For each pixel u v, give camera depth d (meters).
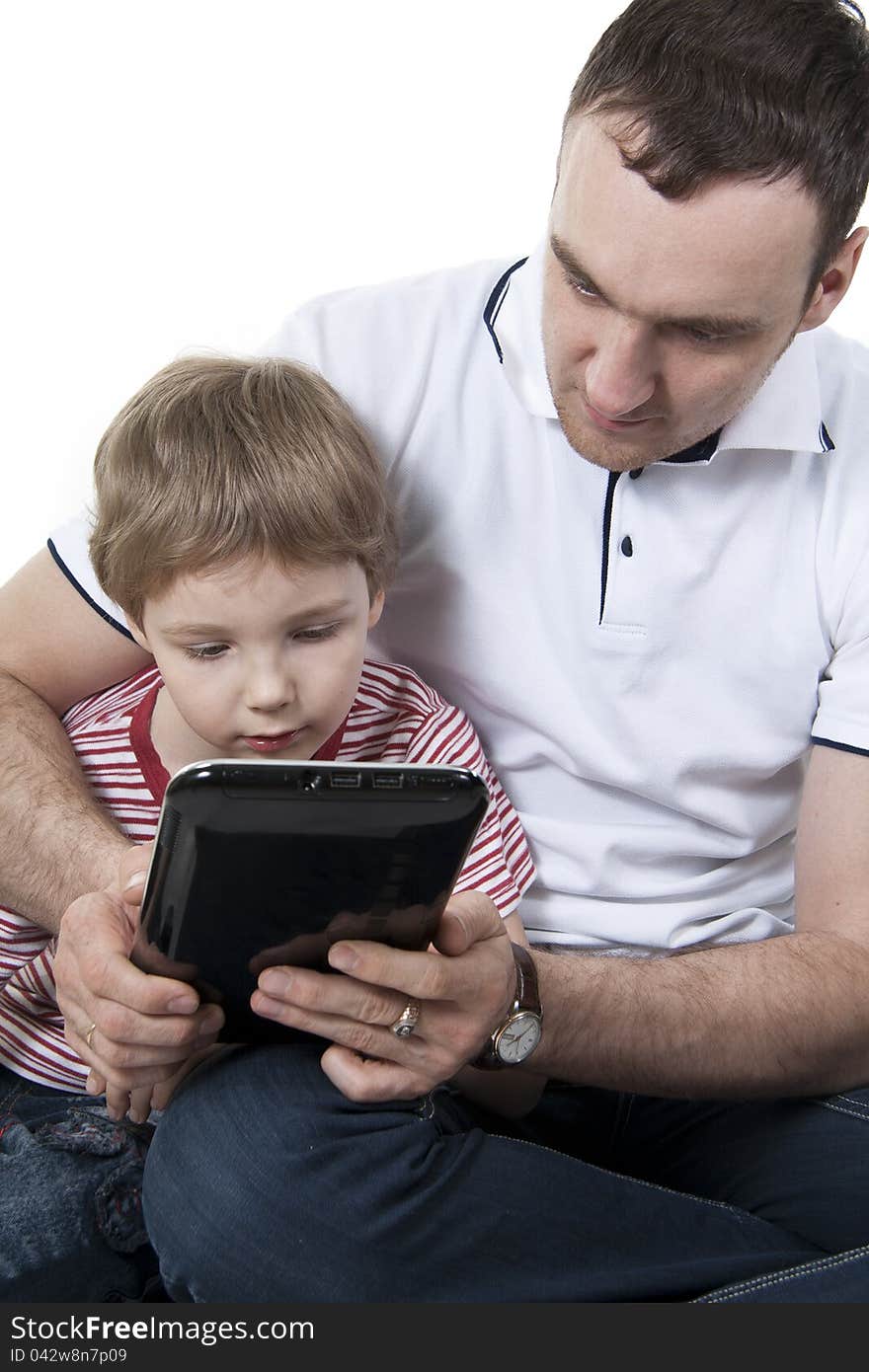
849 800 1.55
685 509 1.52
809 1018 1.45
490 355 1.58
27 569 1.63
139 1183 1.44
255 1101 1.27
